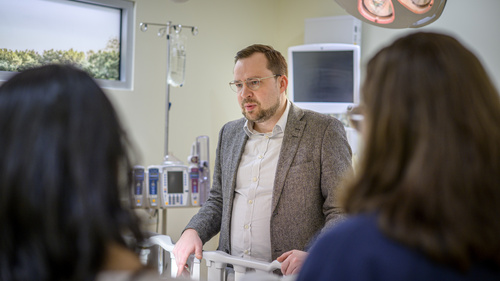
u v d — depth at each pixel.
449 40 0.72
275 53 2.14
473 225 0.64
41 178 0.61
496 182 0.66
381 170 0.70
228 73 4.20
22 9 3.41
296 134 2.05
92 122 0.66
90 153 0.64
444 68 0.69
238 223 2.08
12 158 0.62
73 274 0.61
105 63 3.73
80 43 3.63
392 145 0.70
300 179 2.00
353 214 0.73
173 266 2.03
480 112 0.67
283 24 4.50
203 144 4.00
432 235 0.64
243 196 2.10
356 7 1.58
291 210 1.99
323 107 4.03
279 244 1.99
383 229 0.67
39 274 0.60
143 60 3.77
